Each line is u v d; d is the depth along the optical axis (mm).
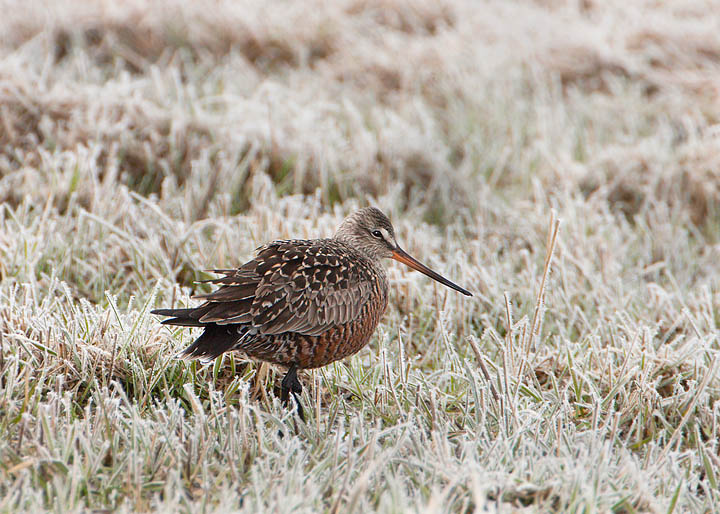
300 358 9742
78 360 9477
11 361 9086
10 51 19391
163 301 11586
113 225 13266
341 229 11305
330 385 10227
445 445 8141
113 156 15203
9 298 10617
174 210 14344
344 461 8062
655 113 20578
